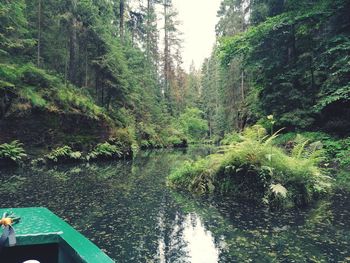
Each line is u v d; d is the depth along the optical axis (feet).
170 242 18.54
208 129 208.64
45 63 78.13
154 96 141.38
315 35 66.95
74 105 67.51
